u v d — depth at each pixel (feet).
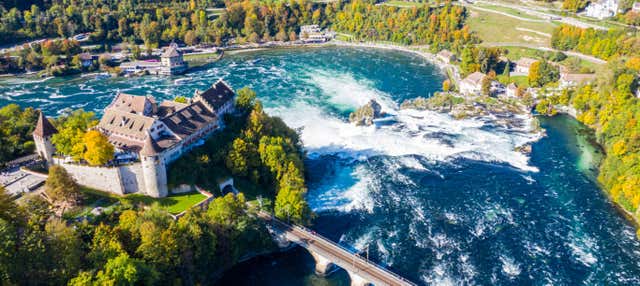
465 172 566.36
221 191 474.49
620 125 609.83
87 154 428.97
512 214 484.33
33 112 569.64
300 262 419.74
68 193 411.13
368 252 427.33
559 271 407.44
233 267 412.57
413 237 448.65
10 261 290.56
